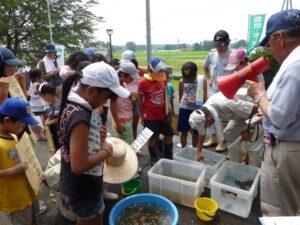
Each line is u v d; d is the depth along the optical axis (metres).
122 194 3.19
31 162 2.22
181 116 4.05
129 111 3.60
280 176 1.95
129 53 4.97
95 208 1.81
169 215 2.62
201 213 2.72
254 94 2.02
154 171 3.24
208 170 3.21
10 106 2.05
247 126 3.24
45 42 15.99
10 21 15.14
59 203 2.72
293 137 1.83
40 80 4.94
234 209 2.84
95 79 1.54
